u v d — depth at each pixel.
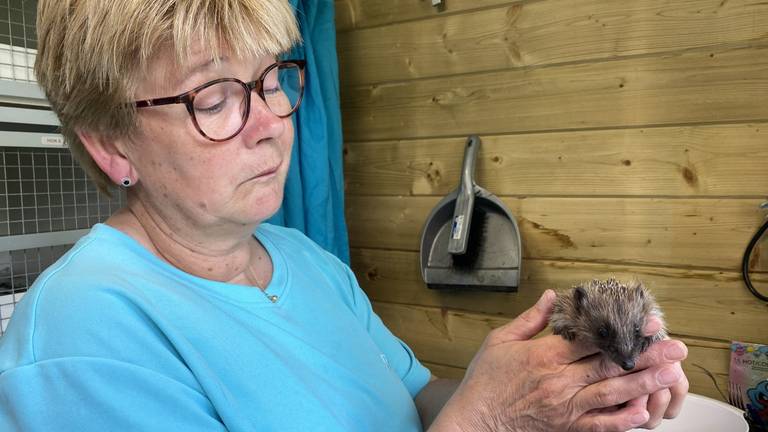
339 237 2.59
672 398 1.10
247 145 1.09
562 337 1.11
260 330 1.17
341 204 2.59
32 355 0.91
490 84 2.44
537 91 2.33
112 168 1.13
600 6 2.16
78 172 2.08
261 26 1.08
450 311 2.64
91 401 0.90
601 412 1.05
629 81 2.14
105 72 1.00
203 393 1.01
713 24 1.98
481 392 1.10
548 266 2.38
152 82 1.02
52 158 1.99
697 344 2.11
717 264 2.05
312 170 2.39
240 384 1.04
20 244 1.83
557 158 2.32
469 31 2.46
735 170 2.00
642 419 0.97
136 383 0.93
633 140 2.16
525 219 2.41
